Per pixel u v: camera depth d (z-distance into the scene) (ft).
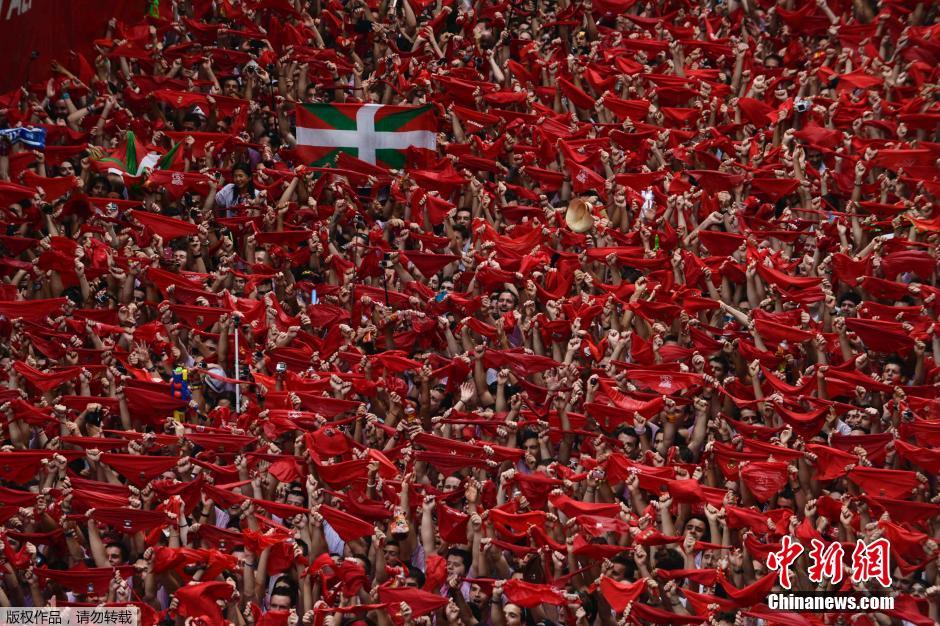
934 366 87.81
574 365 85.46
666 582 69.51
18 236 97.96
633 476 74.90
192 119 116.26
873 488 76.79
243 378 88.89
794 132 109.91
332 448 79.25
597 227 100.48
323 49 124.16
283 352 88.53
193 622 67.41
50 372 82.99
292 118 115.03
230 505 74.64
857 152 108.99
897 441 78.84
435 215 103.19
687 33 128.06
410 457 76.59
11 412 79.15
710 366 87.76
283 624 68.64
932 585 71.67
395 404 84.43
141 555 72.59
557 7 133.49
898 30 124.98
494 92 119.24
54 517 72.74
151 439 77.82
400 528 71.26
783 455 78.54
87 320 86.89
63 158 103.96
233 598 68.95
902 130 111.45
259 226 101.24
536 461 78.59
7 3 106.32
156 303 93.20
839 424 84.79
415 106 106.22
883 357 88.89
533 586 68.49
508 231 103.76
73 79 112.68
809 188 105.19
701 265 94.63
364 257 97.66
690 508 74.43
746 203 104.73
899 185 106.52
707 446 78.89
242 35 123.03
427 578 70.03
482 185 105.91
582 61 124.67
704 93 116.78
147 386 83.35
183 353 89.35
